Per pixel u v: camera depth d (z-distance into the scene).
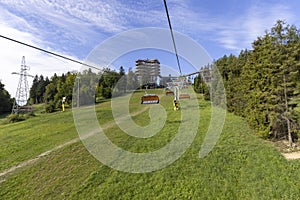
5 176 7.14
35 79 63.00
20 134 13.74
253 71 11.05
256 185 6.07
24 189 6.26
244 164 7.42
